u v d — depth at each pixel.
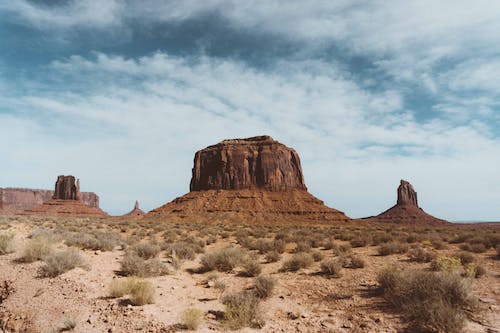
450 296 7.32
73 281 9.80
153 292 8.58
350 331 6.72
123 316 7.31
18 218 49.94
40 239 15.32
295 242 26.52
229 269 13.82
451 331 6.09
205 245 24.36
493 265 13.31
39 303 8.44
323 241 24.91
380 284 9.84
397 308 7.88
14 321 7.72
